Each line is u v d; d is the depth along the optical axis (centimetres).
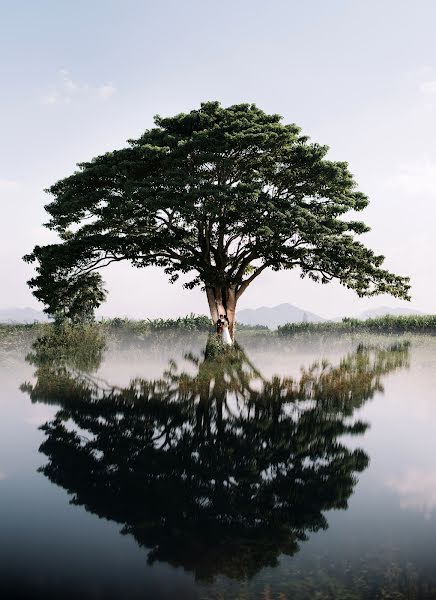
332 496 663
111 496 662
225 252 2759
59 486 691
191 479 723
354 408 1244
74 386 1542
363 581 451
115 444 904
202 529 563
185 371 1967
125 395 1402
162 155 2333
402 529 564
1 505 628
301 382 1670
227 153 2341
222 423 1077
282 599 413
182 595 429
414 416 1158
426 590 434
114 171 2348
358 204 2612
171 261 2900
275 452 864
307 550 514
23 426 1029
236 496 662
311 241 2470
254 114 2359
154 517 597
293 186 2680
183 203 2264
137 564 482
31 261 2719
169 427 1038
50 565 482
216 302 2744
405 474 755
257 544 525
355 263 2603
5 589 436
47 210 2650
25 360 2266
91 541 533
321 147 2494
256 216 2359
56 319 3216
